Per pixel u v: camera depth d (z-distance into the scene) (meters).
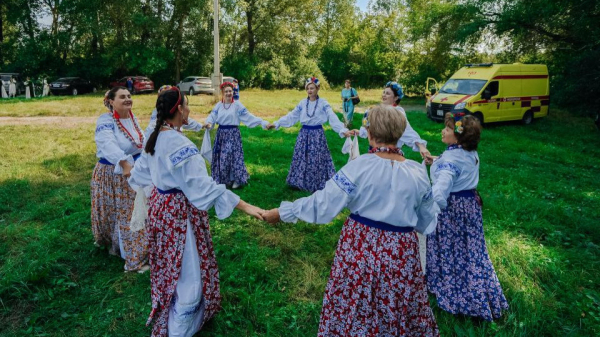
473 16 18.31
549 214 5.50
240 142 6.10
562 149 10.64
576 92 14.08
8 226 4.48
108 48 26.91
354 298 2.26
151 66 25.97
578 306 3.37
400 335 2.28
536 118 15.65
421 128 12.91
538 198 6.45
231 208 2.61
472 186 3.11
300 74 32.06
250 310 3.16
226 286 3.51
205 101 18.44
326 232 4.66
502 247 4.36
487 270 3.15
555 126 14.82
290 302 3.35
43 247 4.02
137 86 24.03
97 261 3.85
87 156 7.70
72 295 3.34
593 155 10.59
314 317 3.15
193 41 29.06
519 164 8.80
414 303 2.29
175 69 29.73
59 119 12.52
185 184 2.55
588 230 5.05
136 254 3.66
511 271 3.85
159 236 2.62
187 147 2.53
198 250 2.73
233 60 30.69
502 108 14.34
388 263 2.22
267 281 3.65
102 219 3.72
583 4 14.41
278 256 4.05
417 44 29.06
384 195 2.18
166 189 2.61
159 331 2.67
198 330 2.88
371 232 2.24
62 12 25.67
